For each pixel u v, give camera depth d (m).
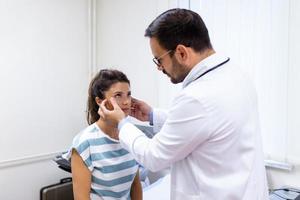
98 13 2.88
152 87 2.53
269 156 1.92
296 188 1.81
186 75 1.03
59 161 2.26
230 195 0.95
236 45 2.00
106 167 1.19
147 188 1.88
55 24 2.61
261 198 1.00
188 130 0.93
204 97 0.93
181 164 1.04
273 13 1.84
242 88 0.99
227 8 2.02
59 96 2.69
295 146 1.84
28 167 2.54
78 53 2.80
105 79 1.22
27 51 2.45
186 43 0.96
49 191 2.28
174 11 0.99
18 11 2.37
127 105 1.23
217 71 0.99
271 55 1.87
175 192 1.06
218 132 0.92
